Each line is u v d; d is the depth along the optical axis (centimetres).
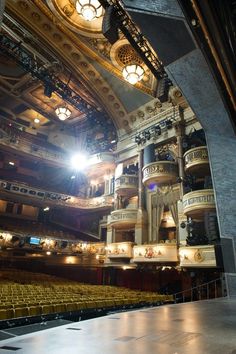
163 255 1557
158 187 1891
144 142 2025
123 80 1862
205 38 536
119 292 1410
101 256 2062
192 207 1470
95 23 1521
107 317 433
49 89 1828
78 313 799
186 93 681
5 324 594
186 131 1794
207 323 369
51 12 1481
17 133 2289
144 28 539
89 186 2567
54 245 2039
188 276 1591
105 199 2247
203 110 729
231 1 499
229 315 455
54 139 2602
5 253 2108
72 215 2617
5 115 2366
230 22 501
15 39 1591
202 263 1323
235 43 527
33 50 1655
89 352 224
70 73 1853
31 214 2548
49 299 938
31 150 2261
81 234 2448
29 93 2092
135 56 1684
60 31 1588
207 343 258
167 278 1712
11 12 1452
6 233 1834
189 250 1398
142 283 1833
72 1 1424
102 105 2100
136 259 1689
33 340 266
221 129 789
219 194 790
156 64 1523
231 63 560
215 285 1253
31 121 2517
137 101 2030
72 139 2645
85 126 2505
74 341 262
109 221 2028
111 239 2030
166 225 1830
